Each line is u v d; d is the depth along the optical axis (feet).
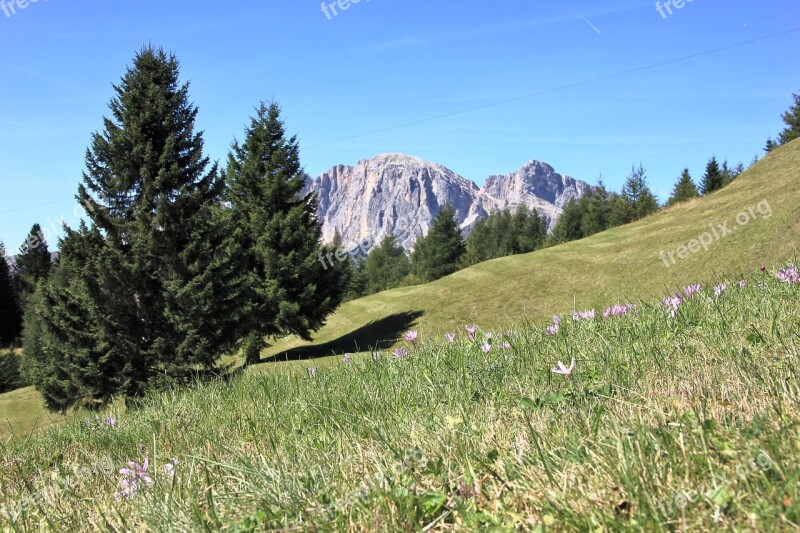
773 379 9.06
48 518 9.03
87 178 82.89
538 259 156.56
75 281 78.38
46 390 74.49
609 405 9.72
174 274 80.33
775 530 5.13
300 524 6.89
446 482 7.77
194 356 76.54
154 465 9.86
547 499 6.46
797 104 275.18
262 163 114.62
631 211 288.51
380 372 17.03
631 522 5.74
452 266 298.97
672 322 16.24
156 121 85.97
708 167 277.64
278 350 132.36
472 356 16.53
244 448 11.46
